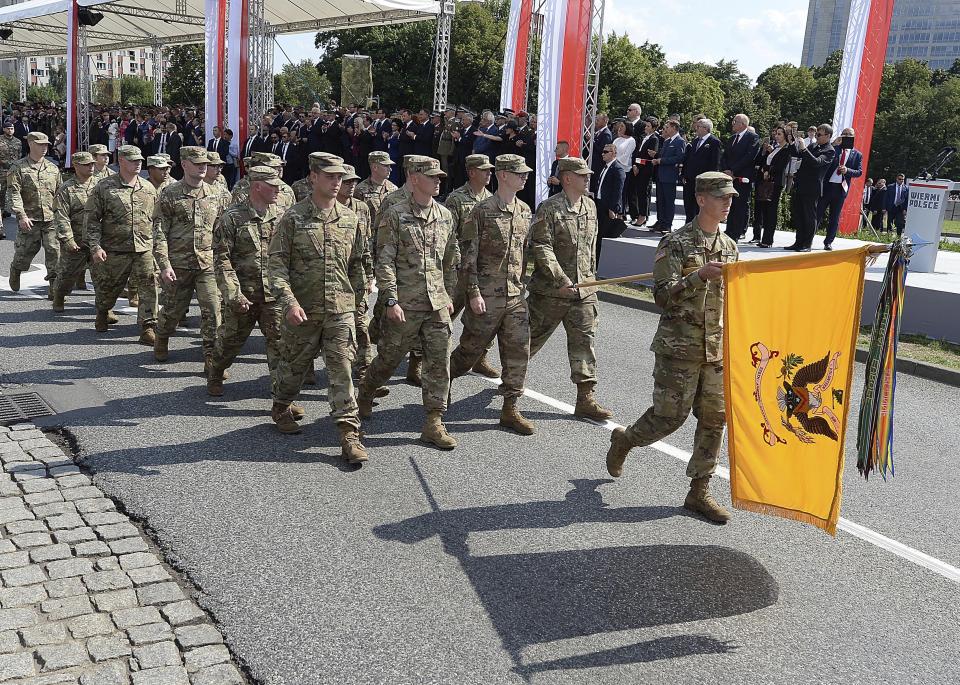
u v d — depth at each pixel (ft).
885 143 235.40
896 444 21.62
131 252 27.66
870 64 60.49
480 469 18.33
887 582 14.35
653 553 14.88
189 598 12.73
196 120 79.15
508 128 51.49
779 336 13.83
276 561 13.92
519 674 11.25
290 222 18.08
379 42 182.50
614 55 203.00
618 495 17.31
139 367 25.11
